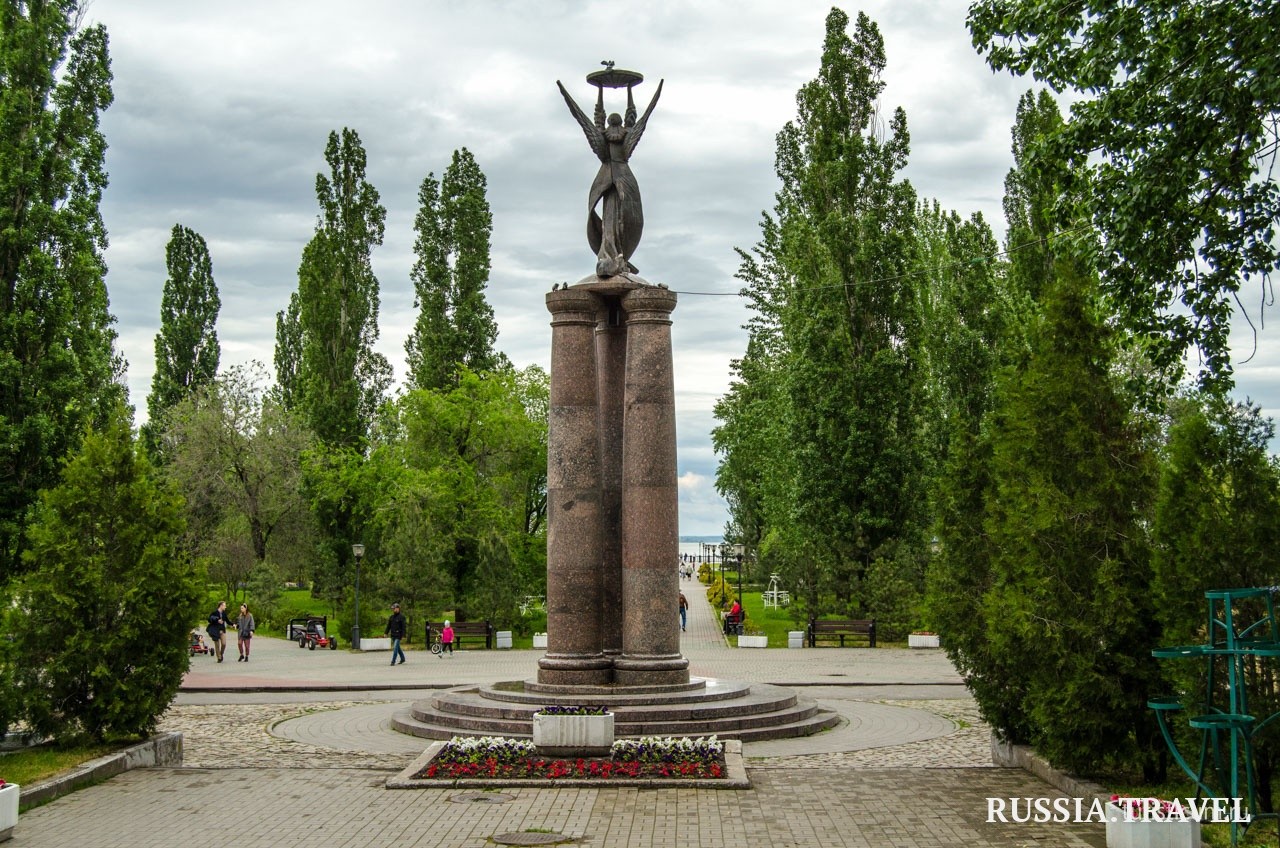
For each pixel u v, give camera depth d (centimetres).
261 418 6009
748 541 7512
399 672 3312
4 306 3064
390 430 5928
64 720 1728
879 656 3778
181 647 1795
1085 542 1483
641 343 2066
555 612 2045
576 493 2050
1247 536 1292
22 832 1284
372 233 6178
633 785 1477
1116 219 1498
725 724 1922
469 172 5709
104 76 3250
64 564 1730
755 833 1245
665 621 2036
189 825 1312
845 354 4328
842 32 4528
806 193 4628
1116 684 1429
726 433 6619
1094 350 1545
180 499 1848
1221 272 1530
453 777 1512
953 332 4644
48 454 2997
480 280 5728
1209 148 1430
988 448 1775
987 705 1702
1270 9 1345
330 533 5641
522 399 5616
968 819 1309
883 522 4284
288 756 1842
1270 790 1279
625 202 2142
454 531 5050
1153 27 1470
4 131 3105
